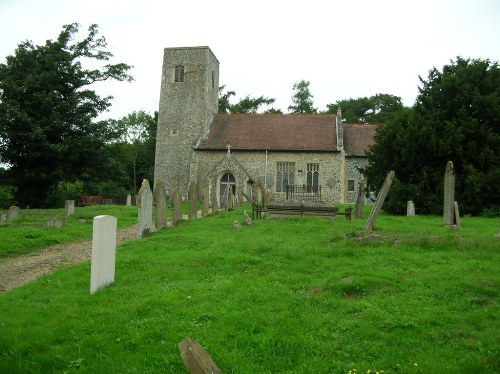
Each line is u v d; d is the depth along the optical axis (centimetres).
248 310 661
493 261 918
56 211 2511
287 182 3919
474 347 537
